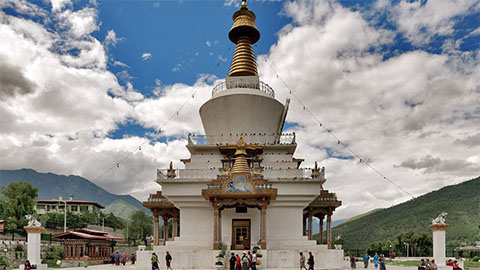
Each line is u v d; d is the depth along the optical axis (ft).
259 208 106.22
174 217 124.67
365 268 112.88
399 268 115.34
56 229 247.29
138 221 307.99
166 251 101.24
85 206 315.78
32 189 206.39
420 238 256.73
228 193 102.22
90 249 153.58
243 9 143.95
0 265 123.75
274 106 129.49
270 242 110.63
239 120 126.21
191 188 113.39
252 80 133.18
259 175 111.75
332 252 101.55
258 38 145.38
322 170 113.70
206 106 129.80
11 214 190.19
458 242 289.94
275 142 126.62
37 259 105.40
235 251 101.40
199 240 112.78
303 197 112.27
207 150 125.18
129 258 204.03
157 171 115.34
